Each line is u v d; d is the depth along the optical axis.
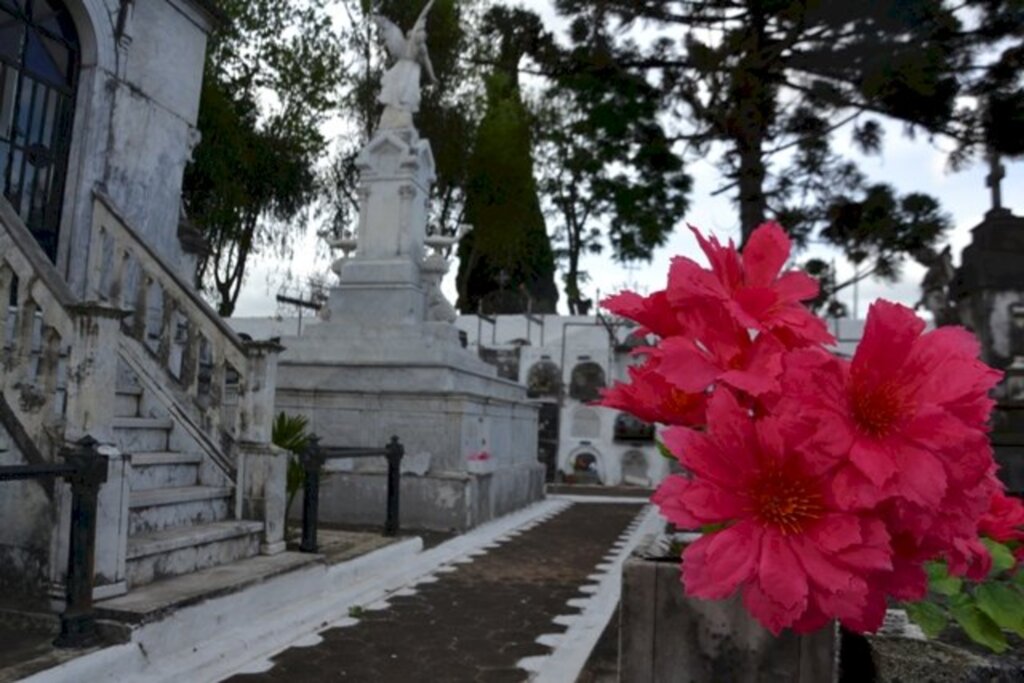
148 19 9.08
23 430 4.85
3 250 5.20
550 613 6.31
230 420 10.65
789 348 1.48
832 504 1.22
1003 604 1.67
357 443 10.77
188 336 6.91
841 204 10.03
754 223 10.43
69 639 4.18
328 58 26.53
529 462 14.75
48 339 4.92
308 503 6.79
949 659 1.81
